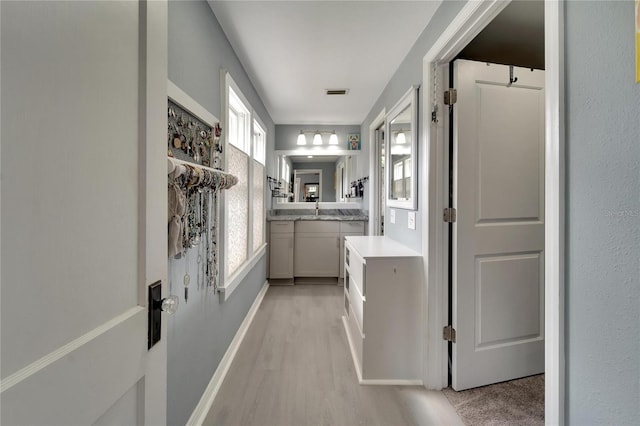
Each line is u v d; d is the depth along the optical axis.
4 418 0.35
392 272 1.83
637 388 0.67
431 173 1.75
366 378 1.83
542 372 1.86
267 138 3.80
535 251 1.84
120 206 0.56
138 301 0.63
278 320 2.80
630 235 0.68
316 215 4.39
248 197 2.65
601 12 0.73
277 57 2.29
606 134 0.72
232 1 1.63
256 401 1.66
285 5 1.67
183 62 1.29
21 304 0.38
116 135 0.55
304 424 1.49
